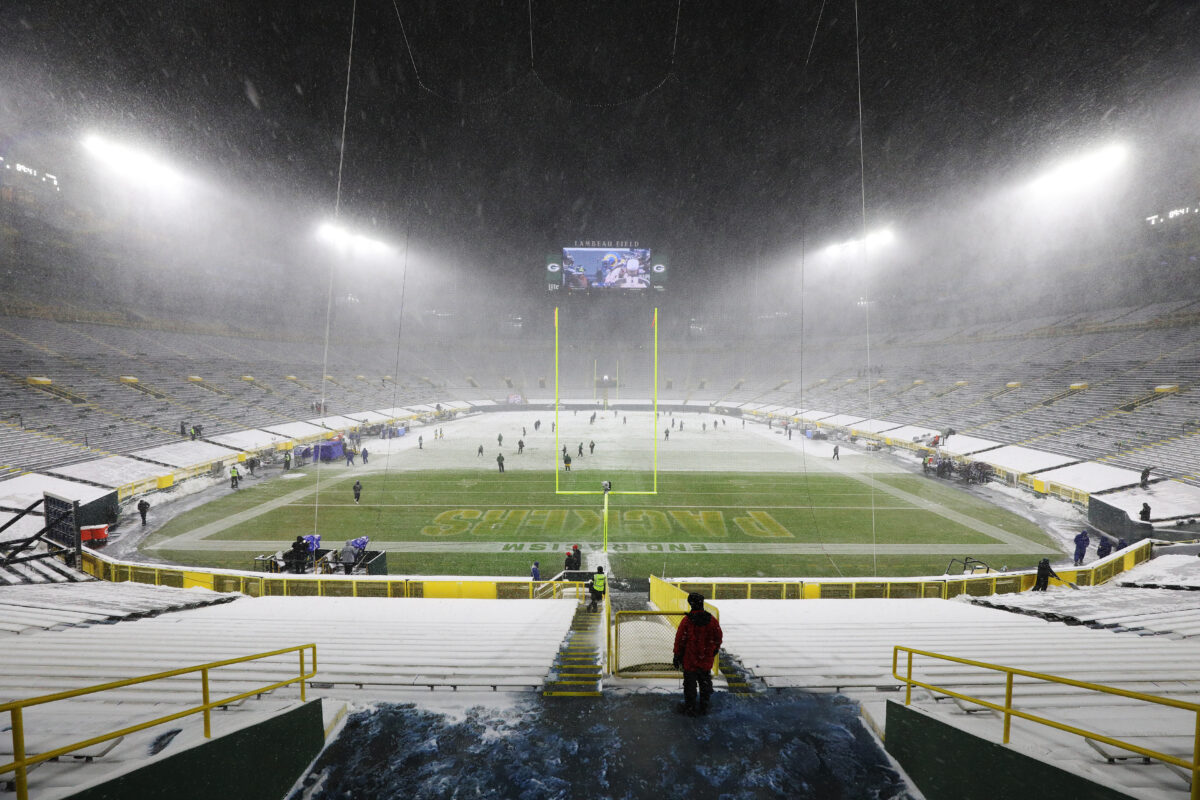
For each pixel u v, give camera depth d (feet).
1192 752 10.81
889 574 49.26
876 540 58.54
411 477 90.53
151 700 14.10
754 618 28.04
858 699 16.11
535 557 52.95
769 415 188.96
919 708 13.01
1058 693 14.94
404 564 50.93
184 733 11.66
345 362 209.87
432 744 13.74
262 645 20.08
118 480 74.79
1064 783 9.41
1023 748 10.43
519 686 16.71
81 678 15.65
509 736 14.12
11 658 17.78
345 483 85.97
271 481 87.35
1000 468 89.20
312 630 23.63
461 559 52.29
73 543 43.70
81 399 101.14
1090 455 85.61
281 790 11.90
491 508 71.00
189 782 9.92
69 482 70.74
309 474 93.04
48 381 101.55
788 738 14.11
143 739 11.70
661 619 26.45
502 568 50.06
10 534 53.31
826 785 12.31
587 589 41.34
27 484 67.67
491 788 12.14
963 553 54.80
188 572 41.27
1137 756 10.64
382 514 68.03
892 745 13.11
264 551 54.34
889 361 195.31
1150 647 19.99
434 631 23.84
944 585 40.57
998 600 35.09
